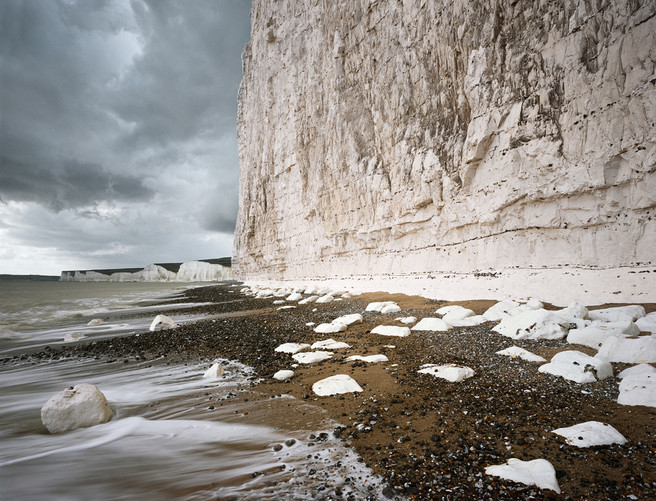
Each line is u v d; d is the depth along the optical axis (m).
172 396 6.68
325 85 35.72
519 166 17.81
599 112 14.48
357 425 4.93
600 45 14.62
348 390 6.24
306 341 10.73
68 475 4.01
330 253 35.59
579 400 5.19
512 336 8.86
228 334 12.86
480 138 19.30
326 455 4.19
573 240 15.63
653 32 12.81
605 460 3.71
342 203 32.94
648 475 3.43
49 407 5.40
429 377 6.59
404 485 3.51
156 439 4.88
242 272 70.81
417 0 24.27
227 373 8.06
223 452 4.42
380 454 4.14
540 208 16.94
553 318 8.79
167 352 10.66
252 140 59.34
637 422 4.41
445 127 22.86
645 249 13.13
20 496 3.63
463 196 20.97
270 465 4.04
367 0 29.12
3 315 22.70
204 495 3.53
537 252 17.09
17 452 4.64
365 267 30.36
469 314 11.45
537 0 17.25
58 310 26.16
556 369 6.24
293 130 43.59
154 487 3.72
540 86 17.00
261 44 53.81
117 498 3.58
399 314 13.72
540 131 16.69
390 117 27.33
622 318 8.73
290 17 44.00
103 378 8.23
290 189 44.94
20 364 10.06
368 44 29.53
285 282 42.03
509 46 18.41
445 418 4.95
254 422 5.26
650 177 12.95
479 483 3.47
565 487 3.34
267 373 7.82
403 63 25.73
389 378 6.72
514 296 13.65
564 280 13.55
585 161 14.93
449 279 19.19
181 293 48.06
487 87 19.20
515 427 4.56
